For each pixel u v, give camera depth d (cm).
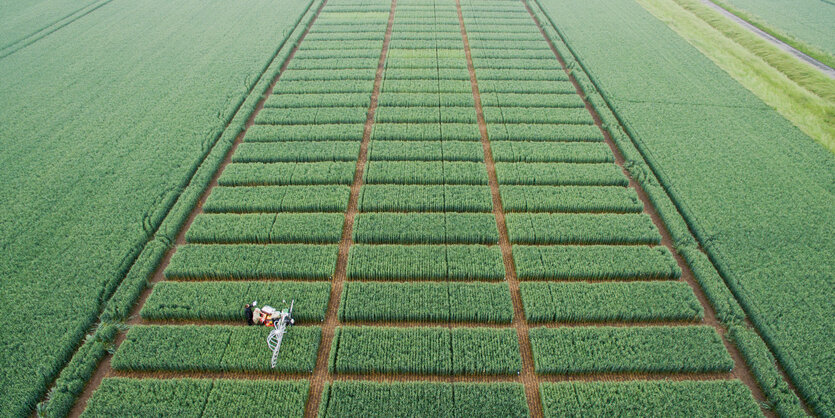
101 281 2198
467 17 5231
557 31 4984
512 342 1947
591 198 2706
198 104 3612
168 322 2083
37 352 1894
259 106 3681
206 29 4956
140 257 2312
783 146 3112
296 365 1861
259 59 4288
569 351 1916
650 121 3388
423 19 5144
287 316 1988
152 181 2834
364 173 2886
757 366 1861
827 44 4475
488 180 2870
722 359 1886
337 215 2575
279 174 2875
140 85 3897
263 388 1791
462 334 1970
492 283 2200
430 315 2048
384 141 3169
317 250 2361
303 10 5412
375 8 5419
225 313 2048
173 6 5616
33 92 3797
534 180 2850
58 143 3180
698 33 4828
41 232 2469
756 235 2431
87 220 2550
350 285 2170
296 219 2541
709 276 2222
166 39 4741
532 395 1820
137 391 1781
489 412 1719
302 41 4675
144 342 1934
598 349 1923
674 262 2298
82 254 2339
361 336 1958
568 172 2905
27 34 4828
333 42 4584
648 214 2650
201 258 2309
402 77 3966
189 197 2695
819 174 2861
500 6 5553
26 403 1739
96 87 3878
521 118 3434
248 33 4834
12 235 2448
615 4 5628
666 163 2964
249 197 2692
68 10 5494
